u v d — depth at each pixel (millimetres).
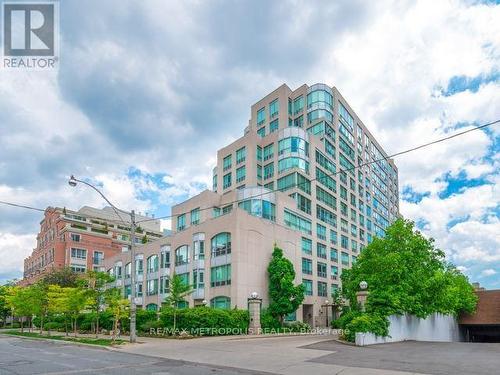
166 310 31453
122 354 19234
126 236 87812
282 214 51656
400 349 20344
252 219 42781
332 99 72188
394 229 32281
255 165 63000
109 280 28500
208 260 43469
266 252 44156
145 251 56406
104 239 81312
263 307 41938
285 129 61469
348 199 74125
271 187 61094
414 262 30422
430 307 30672
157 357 17969
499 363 14938
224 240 41938
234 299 39094
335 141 70750
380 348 20828
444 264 37812
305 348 20672
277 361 16172
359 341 22250
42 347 23969
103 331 35438
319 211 62469
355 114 82312
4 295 59156
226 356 17922
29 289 40750
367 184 85062
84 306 31469
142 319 33969
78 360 16922
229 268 40562
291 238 49312
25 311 39188
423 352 18828
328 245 63906
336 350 19688
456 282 43531
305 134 61844
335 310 61000
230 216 41625
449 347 21688
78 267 76062
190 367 14938
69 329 41594
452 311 39562
